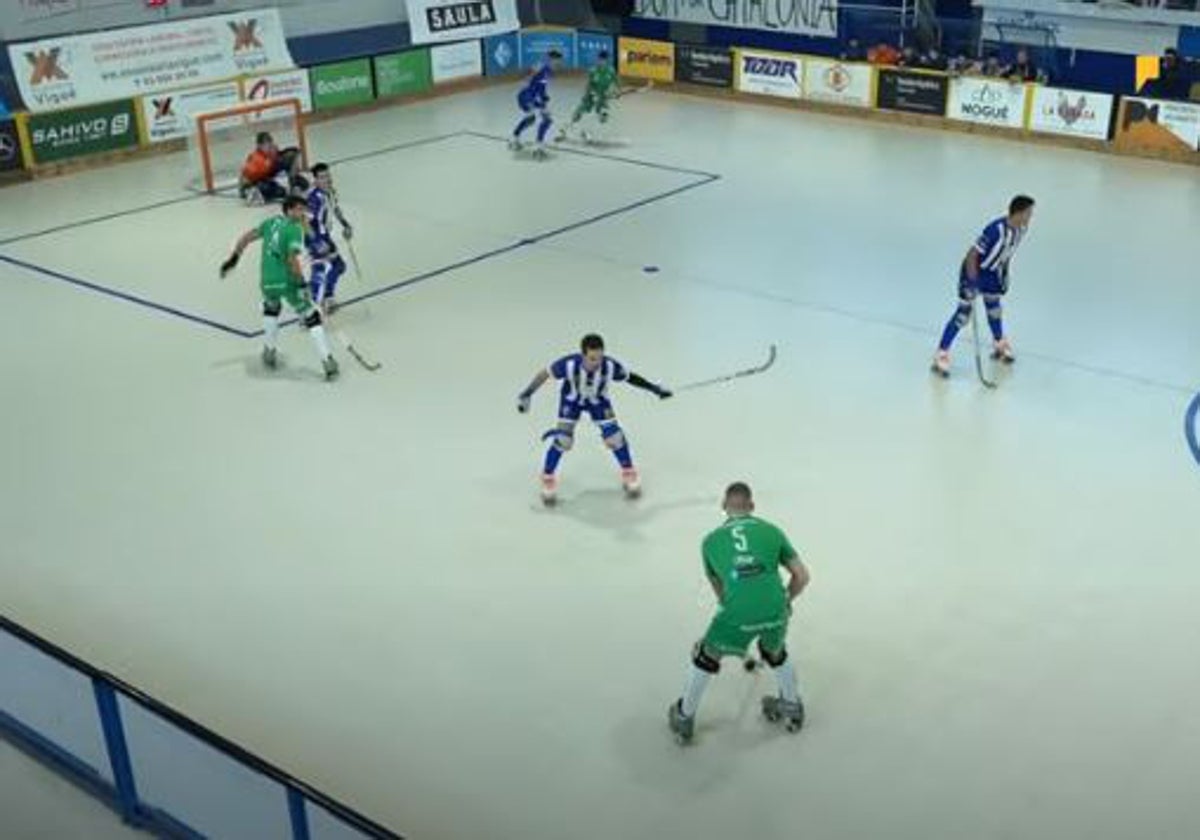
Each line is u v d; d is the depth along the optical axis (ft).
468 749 22.25
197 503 30.32
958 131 68.54
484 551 28.22
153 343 39.81
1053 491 30.60
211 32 68.03
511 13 81.97
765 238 50.11
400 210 53.72
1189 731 22.61
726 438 33.30
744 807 20.89
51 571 27.63
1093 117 63.62
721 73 76.54
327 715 23.12
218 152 64.44
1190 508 29.84
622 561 27.78
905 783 21.40
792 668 22.03
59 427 34.24
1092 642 25.07
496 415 34.68
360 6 78.02
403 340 39.86
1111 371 37.60
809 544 28.35
